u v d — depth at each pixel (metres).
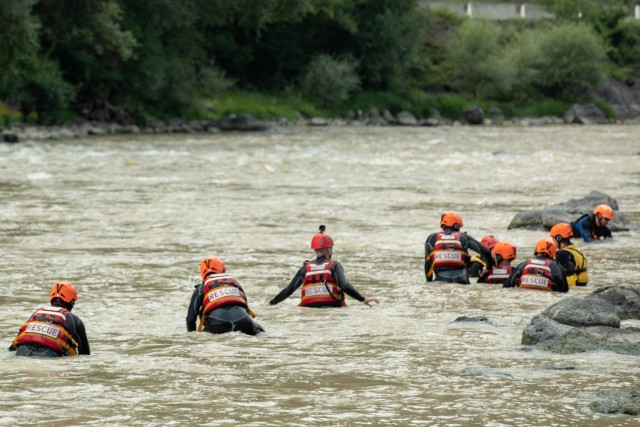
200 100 156.75
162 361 21.56
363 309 28.14
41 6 132.38
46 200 57.47
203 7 151.75
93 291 30.92
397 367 20.97
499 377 19.95
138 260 37.12
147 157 91.00
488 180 71.75
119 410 17.56
